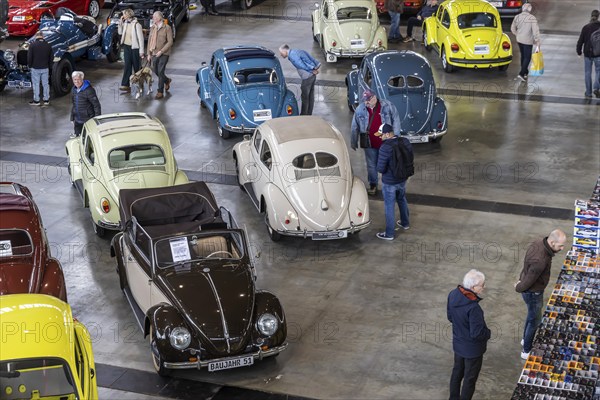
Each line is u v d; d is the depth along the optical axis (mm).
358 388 9453
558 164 15766
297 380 9609
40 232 11172
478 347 8609
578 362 9492
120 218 12062
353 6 22109
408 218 13219
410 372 9750
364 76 17531
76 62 22641
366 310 11055
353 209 12617
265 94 16766
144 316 10375
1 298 9070
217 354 9359
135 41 19734
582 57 22609
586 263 11586
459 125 17812
